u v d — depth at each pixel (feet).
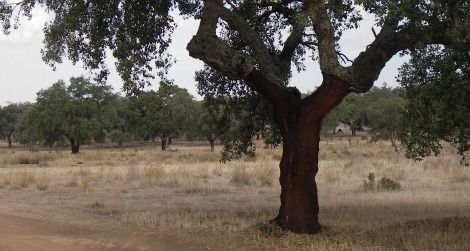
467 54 21.48
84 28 33.50
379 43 27.63
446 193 52.95
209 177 74.64
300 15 24.34
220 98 38.27
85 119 188.34
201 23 27.94
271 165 90.02
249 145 38.63
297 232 29.37
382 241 28.12
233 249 27.20
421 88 24.25
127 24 33.71
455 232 29.78
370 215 37.73
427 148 27.30
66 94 192.24
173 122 231.91
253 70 28.40
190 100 236.63
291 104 29.60
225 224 34.45
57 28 31.71
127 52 33.50
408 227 31.94
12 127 318.65
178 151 192.95
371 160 107.45
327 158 125.70
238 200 50.96
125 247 28.48
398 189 57.36
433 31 22.89
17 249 27.22
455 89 22.77
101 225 36.09
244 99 37.58
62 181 69.87
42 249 27.53
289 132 29.55
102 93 198.39
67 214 41.98
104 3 32.12
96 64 34.83
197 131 235.40
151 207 45.65
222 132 39.17
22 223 36.78
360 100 229.04
